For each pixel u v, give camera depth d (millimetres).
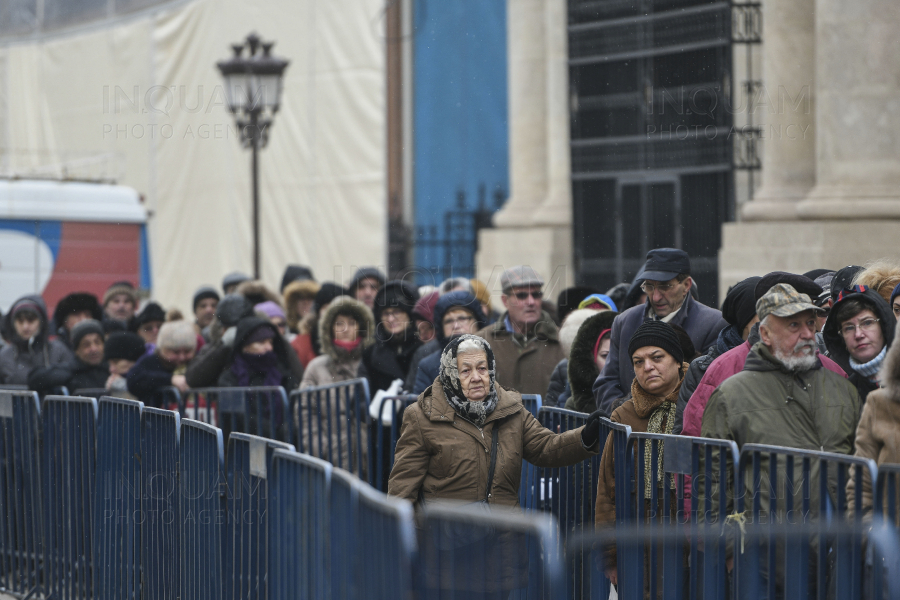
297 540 11703
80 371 25828
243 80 37750
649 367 13875
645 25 38188
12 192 41344
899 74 30359
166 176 59281
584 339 17359
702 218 36500
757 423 12203
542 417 16875
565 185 43625
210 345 23703
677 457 12125
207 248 57781
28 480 18469
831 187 31016
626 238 39250
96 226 42500
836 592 10469
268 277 56250
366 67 53094
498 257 45344
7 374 27641
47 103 64875
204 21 57000
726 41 35281
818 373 12477
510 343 20422
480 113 52844
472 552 9609
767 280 14102
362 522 9633
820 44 31109
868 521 10297
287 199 55656
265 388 21500
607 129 39812
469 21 52875
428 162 54656
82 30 62906
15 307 27672
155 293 60469
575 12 40500
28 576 18516
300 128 55219
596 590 13570
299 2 54906
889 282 14633
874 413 11438
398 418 19750
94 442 16875
